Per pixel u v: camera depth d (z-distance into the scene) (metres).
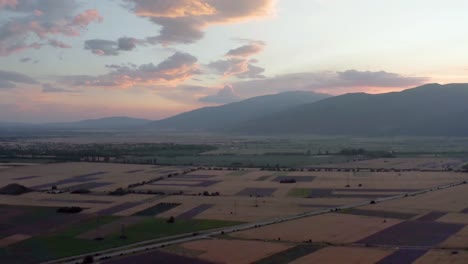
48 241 109.62
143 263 90.12
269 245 100.56
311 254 92.81
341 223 121.56
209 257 92.56
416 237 105.56
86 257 93.50
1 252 101.19
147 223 126.69
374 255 91.31
